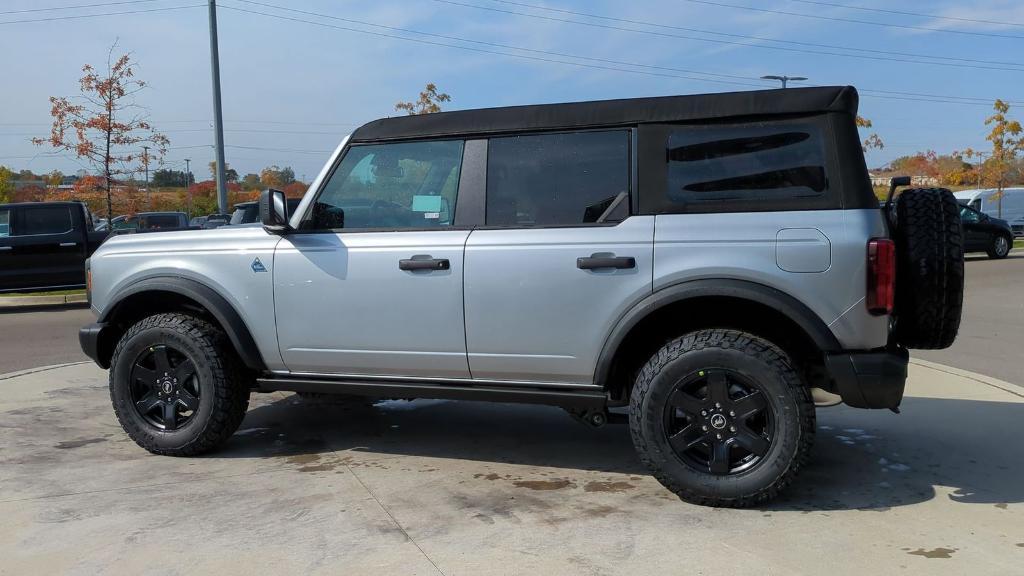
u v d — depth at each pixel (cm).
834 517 366
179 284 463
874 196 369
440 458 469
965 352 831
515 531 353
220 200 2152
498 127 420
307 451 486
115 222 2161
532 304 400
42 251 1457
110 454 481
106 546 341
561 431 528
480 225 418
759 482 368
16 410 598
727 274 370
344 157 453
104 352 500
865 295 356
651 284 380
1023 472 429
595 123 403
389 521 366
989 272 1802
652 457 381
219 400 461
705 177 384
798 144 374
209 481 427
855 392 360
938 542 337
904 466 440
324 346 443
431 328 420
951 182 4303
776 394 364
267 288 450
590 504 388
